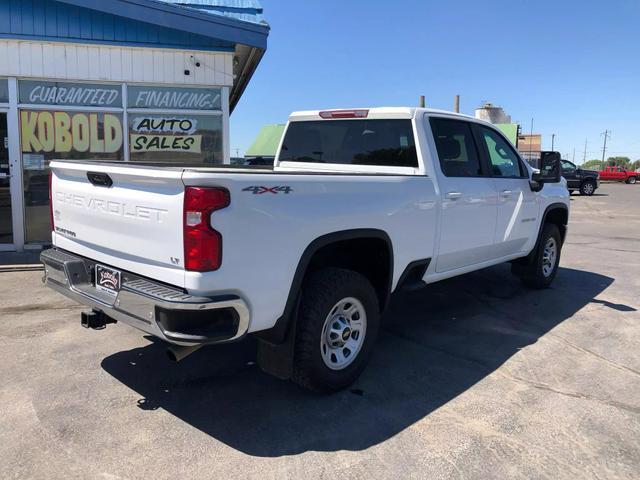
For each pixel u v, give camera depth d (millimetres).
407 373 4246
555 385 4059
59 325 5141
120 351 4539
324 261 3980
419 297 6492
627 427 3441
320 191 3482
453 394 3889
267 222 3154
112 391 3812
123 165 3723
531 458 3084
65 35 8359
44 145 8672
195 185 2893
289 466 2967
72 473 2854
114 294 3486
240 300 3053
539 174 5980
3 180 8609
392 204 4066
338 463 3004
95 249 3654
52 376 4031
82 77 8555
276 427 3381
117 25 8555
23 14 8141
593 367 4410
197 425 3385
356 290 3797
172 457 3027
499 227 5555
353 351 3926
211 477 2852
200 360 4410
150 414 3506
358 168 5027
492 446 3203
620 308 6137
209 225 2902
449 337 5098
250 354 4559
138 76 8805
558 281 7477
